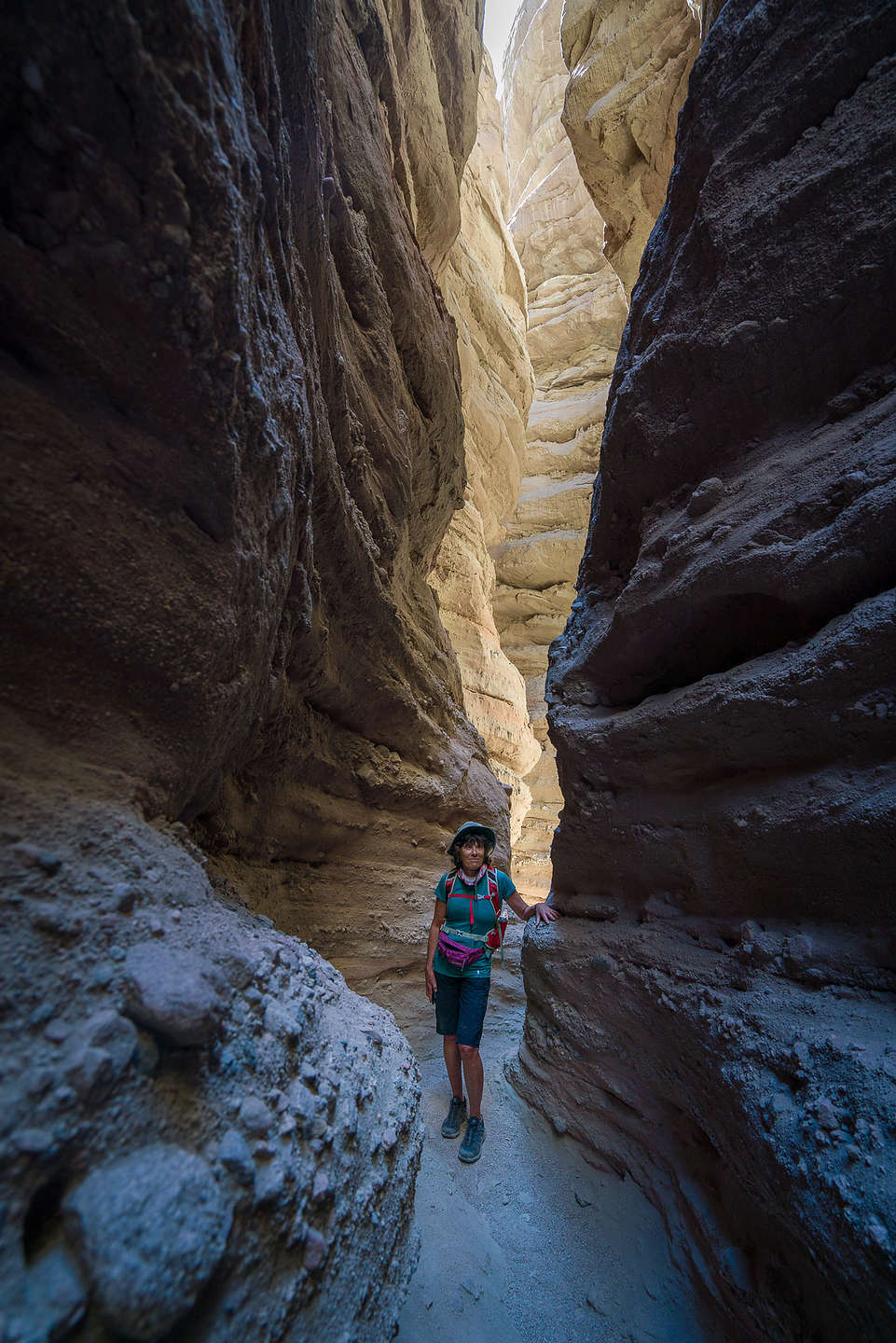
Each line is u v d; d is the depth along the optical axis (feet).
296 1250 3.54
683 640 8.56
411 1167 5.48
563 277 75.36
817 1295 4.82
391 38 16.89
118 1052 3.02
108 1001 3.21
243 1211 3.25
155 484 4.43
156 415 4.28
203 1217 2.86
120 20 3.04
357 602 10.96
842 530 6.00
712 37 8.12
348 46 12.69
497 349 46.57
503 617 69.82
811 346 7.14
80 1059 2.86
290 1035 4.48
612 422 9.79
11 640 3.76
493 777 22.04
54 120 3.19
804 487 6.75
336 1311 3.72
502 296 49.98
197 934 4.23
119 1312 2.42
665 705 8.13
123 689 4.49
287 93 6.79
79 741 4.22
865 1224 3.93
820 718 6.00
